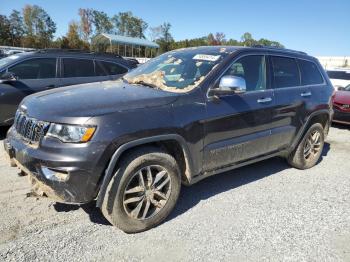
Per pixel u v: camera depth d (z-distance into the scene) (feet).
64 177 9.53
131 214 10.61
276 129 15.15
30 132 10.37
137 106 10.59
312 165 18.20
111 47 135.64
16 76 20.97
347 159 20.49
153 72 14.23
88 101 10.55
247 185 15.30
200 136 11.88
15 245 9.87
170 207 11.54
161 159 10.88
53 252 9.70
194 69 13.23
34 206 12.15
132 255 9.83
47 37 225.56
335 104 29.71
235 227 11.62
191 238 10.82
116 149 9.87
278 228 11.72
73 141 9.54
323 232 11.64
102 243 10.28
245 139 13.62
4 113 20.61
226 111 12.63
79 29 233.14
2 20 209.46
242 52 13.99
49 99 11.11
